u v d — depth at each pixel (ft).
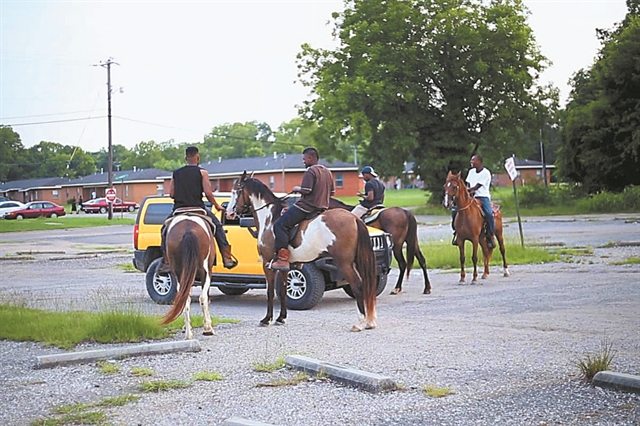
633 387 24.70
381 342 34.42
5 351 34.94
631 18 172.45
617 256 71.41
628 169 168.35
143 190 348.59
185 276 35.86
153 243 51.67
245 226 48.93
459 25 180.14
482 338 34.68
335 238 37.99
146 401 25.57
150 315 43.37
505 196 212.02
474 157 58.70
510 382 26.53
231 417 23.54
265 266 40.78
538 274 60.23
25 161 506.48
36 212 246.27
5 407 25.34
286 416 23.52
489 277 59.98
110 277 71.31
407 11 179.32
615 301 44.75
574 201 175.63
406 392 25.76
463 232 56.70
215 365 30.76
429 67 177.37
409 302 48.11
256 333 38.06
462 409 23.53
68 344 35.45
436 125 187.83
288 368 29.60
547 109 187.52
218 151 529.45
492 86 184.03
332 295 54.44
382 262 49.11
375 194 53.11
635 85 164.45
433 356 31.04
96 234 153.89
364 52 182.19
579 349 31.58
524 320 39.37
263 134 577.43
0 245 126.00
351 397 25.36
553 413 22.84
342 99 176.65
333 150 187.21
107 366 30.45
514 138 190.08
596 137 169.07
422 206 202.39
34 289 62.28
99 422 23.27
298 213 39.04
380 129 182.70
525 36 181.16
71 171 499.51
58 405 25.49
